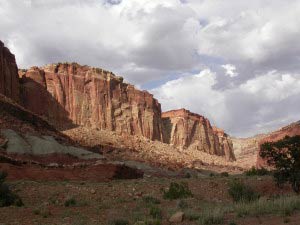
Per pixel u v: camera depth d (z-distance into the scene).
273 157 32.78
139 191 33.66
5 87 105.00
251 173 50.16
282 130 103.38
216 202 26.36
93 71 143.50
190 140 177.38
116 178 59.19
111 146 115.56
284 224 14.64
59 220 20.09
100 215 21.88
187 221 17.28
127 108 149.75
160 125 165.25
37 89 123.44
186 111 183.50
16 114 84.56
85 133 121.50
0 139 69.38
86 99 136.00
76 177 55.66
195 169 112.88
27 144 72.88
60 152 74.81
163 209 22.83
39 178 51.22
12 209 24.34
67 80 134.00
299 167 31.20
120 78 153.25
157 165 103.62
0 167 49.78
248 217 16.97
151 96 165.38
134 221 17.83
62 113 127.38
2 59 105.75
